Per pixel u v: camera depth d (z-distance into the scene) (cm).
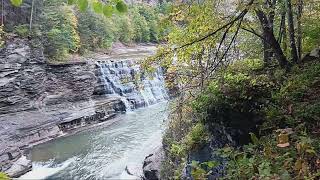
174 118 1477
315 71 903
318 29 1137
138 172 1670
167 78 1184
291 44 1064
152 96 3272
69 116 2514
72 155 1970
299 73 954
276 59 1134
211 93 952
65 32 3164
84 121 2566
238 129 900
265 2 877
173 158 1422
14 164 1797
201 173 522
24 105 2419
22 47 2508
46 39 2911
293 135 655
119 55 4203
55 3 3284
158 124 2483
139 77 914
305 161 532
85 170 1761
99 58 3728
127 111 2964
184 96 1305
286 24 1294
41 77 2603
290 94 849
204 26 809
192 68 938
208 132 1066
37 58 2620
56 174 1736
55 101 2670
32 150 2069
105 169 1753
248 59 1206
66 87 2780
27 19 3052
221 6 882
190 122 1348
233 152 683
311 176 488
